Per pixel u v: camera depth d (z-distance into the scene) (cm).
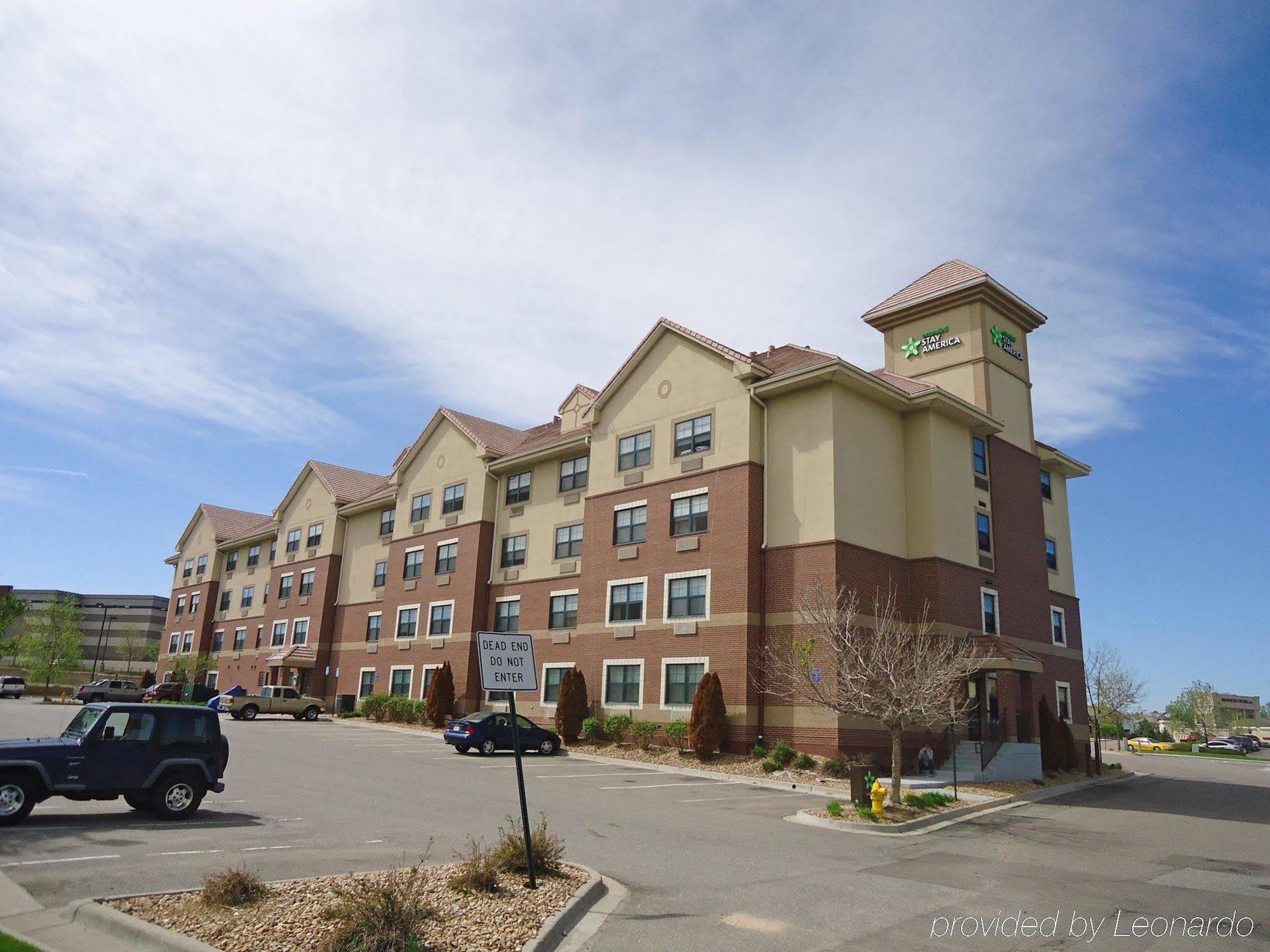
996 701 2981
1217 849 1636
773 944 873
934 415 3092
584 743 3141
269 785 1866
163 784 1381
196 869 1045
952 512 3072
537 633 3678
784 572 2819
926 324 3659
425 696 4153
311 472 5541
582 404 3912
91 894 916
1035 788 2581
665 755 2822
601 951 825
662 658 3023
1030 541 3512
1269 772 4366
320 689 4916
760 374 2981
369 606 4775
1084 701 3891
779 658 2734
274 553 5762
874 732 2652
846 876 1221
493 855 1048
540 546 3819
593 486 3481
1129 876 1326
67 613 7581
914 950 877
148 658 10075
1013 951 892
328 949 704
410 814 1565
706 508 3031
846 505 2777
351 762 2412
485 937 798
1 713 3912
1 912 852
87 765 1315
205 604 6328
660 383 3325
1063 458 3906
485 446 4191
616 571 3288
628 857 1266
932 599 2894
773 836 1548
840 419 2834
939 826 1797
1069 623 3931
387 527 4828
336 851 1198
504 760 2667
